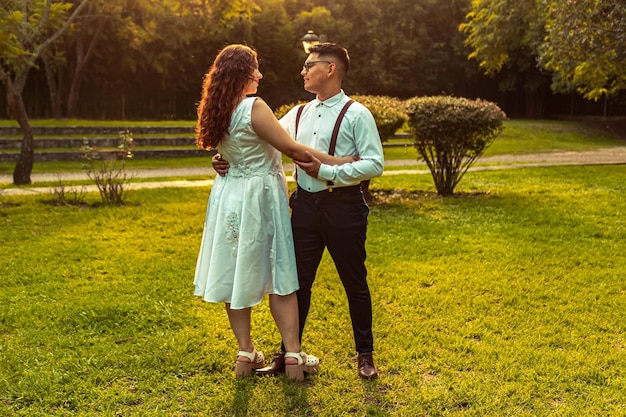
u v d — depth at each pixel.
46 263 5.41
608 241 6.30
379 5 34.00
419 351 3.47
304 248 3.13
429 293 4.55
